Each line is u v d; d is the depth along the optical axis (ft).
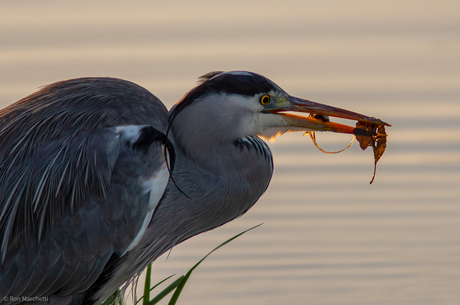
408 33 55.52
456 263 40.81
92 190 24.66
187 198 26.73
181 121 26.84
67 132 25.21
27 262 24.52
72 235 24.59
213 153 26.91
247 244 42.65
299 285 39.65
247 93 27.07
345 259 41.14
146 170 24.97
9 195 24.56
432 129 48.49
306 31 56.29
